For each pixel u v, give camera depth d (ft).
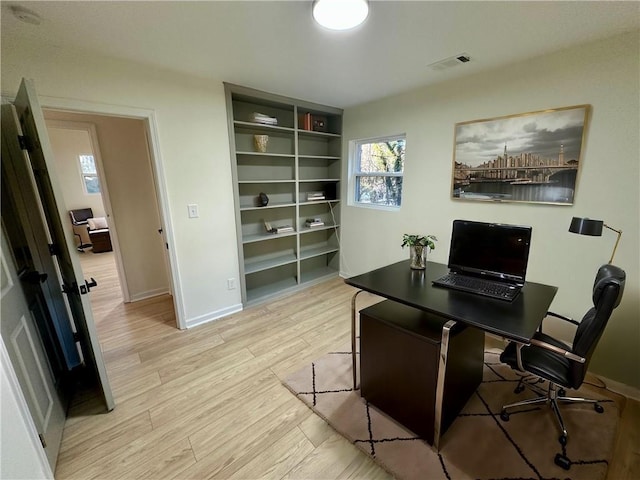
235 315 10.16
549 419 5.62
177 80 7.96
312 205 13.32
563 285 7.25
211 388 6.62
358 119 11.69
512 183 7.72
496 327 4.24
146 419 5.78
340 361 7.53
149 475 4.69
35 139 4.90
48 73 6.18
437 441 4.92
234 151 9.41
